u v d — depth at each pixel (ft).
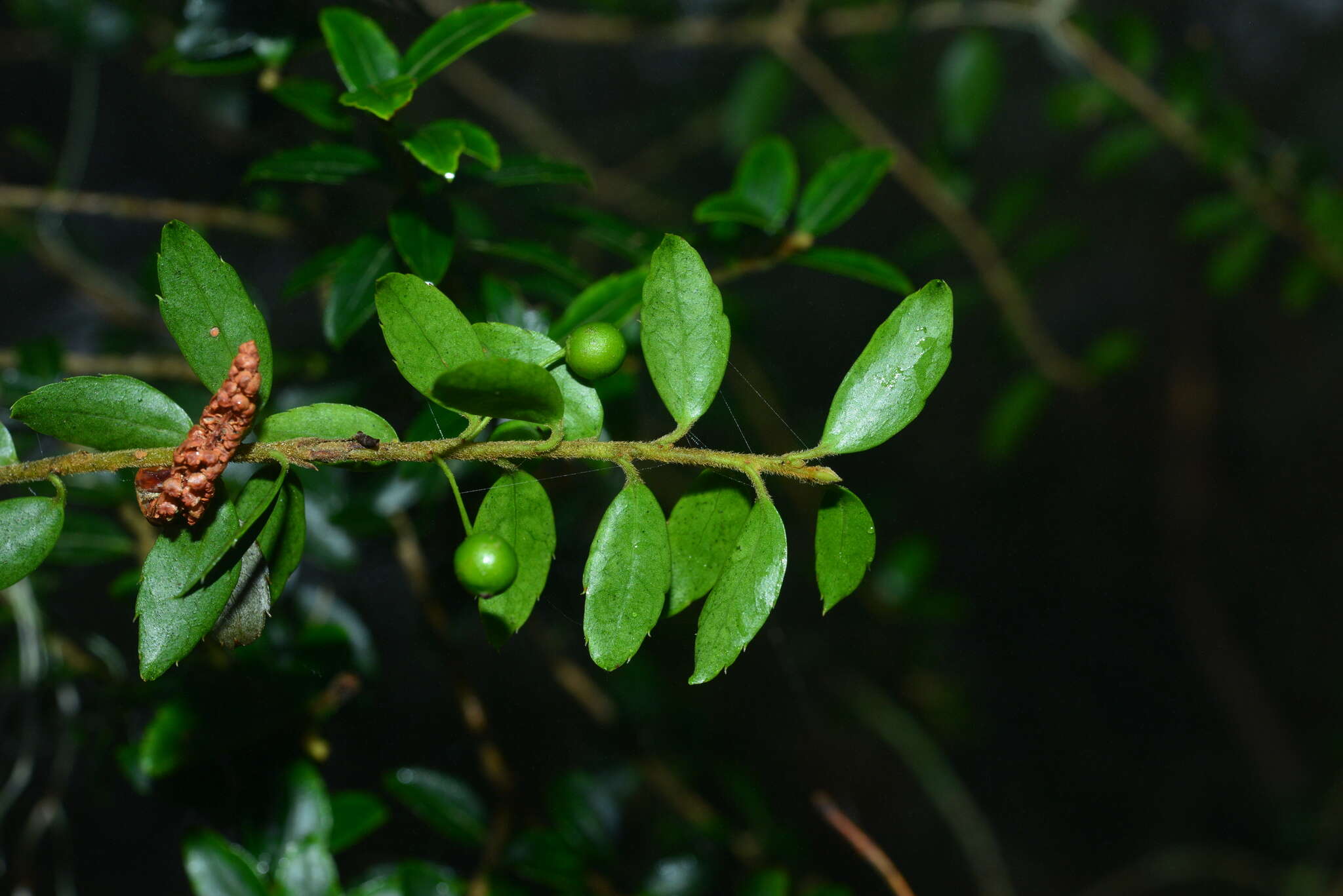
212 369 1.02
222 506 1.02
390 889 1.28
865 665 2.57
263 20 1.28
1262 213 1.96
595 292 1.19
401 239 1.17
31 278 2.47
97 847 2.18
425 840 1.90
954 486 3.84
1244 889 3.53
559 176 1.22
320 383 1.35
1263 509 3.95
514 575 1.01
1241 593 3.91
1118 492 3.89
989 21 1.97
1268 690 3.82
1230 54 3.67
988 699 3.79
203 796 1.27
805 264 1.27
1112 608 3.91
